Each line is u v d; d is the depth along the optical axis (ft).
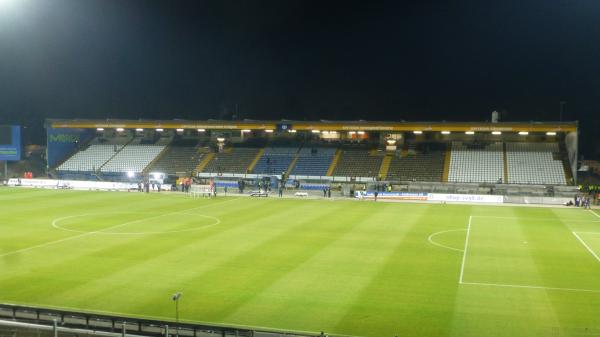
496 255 98.84
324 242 109.60
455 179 213.25
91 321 59.93
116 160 255.91
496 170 214.90
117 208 159.63
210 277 83.20
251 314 67.15
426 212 156.46
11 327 52.60
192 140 269.44
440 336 60.34
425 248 104.53
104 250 101.40
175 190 213.46
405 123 220.43
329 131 251.60
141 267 88.99
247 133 268.41
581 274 85.81
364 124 224.74
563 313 67.67
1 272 85.87
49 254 98.22
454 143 238.68
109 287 78.02
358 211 156.87
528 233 121.80
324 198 191.83
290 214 149.07
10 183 230.89
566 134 223.71
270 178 223.71
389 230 124.16
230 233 119.03
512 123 210.18
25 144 298.76
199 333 56.80
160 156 256.52
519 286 79.05
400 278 83.05
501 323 64.13
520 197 182.70
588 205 169.99
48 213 148.15
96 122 248.11
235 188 221.66
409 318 65.87
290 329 62.23
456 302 71.87
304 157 244.83
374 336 60.39
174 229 123.75
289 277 83.35
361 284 79.82
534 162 216.95
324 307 69.77
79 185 221.87
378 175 222.69
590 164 246.47
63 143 262.26
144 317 65.98
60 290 76.64
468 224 134.21
